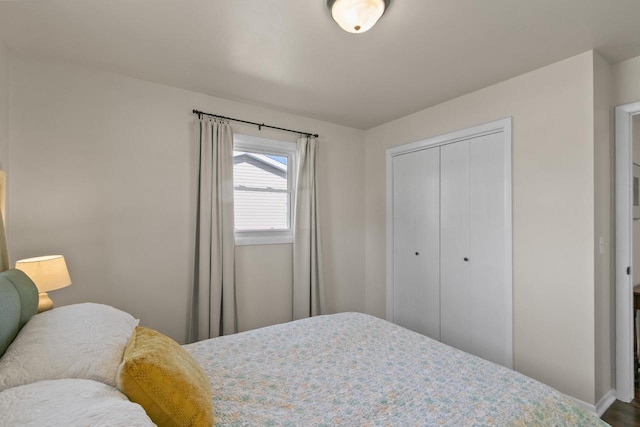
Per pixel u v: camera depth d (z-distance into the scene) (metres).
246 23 1.73
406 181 3.34
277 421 1.07
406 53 2.05
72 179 2.18
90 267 2.23
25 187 2.03
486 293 2.61
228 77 2.40
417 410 1.13
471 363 1.48
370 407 1.15
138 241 2.41
